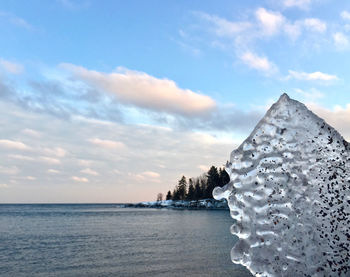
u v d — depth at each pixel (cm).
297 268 133
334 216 134
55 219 5494
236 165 146
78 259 1764
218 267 1508
